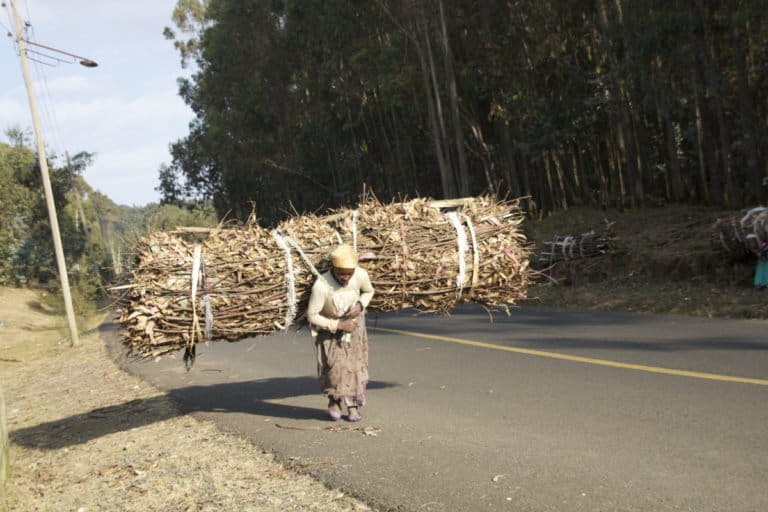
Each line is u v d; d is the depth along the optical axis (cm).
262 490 448
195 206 5456
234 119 4228
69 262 5412
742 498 375
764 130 2202
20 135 5575
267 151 4278
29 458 619
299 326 622
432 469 461
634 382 662
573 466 446
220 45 3919
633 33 2044
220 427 630
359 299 595
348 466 480
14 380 1373
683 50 2023
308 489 444
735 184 2272
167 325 555
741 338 845
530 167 3111
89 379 1082
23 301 4466
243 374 934
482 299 644
